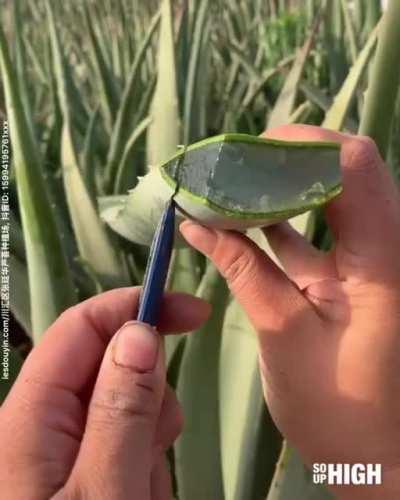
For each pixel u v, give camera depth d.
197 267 0.33
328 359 0.20
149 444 0.16
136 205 0.18
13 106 0.28
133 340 0.16
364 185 0.19
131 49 0.69
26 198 0.29
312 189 0.15
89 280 0.43
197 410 0.28
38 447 0.19
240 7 0.87
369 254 0.20
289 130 0.20
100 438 0.16
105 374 0.16
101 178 0.52
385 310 0.20
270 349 0.21
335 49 0.53
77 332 0.21
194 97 0.46
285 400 0.21
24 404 0.20
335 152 0.15
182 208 0.16
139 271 0.44
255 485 0.28
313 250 0.22
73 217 0.39
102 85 0.58
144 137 0.51
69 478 0.17
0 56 0.27
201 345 0.27
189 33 0.54
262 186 0.15
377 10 0.45
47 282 0.30
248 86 0.63
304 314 0.20
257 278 0.20
